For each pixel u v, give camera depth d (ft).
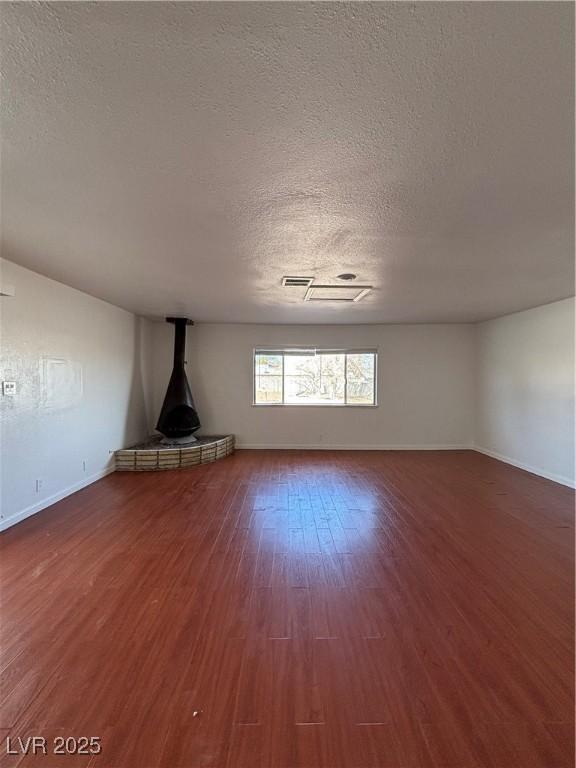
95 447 16.67
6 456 11.30
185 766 4.41
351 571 8.91
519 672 5.83
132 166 5.85
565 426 16.07
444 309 18.20
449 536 10.91
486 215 7.63
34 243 9.41
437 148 5.36
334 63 3.89
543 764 4.43
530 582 8.43
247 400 23.67
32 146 5.33
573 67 3.91
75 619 7.09
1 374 11.09
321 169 5.92
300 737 4.76
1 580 8.46
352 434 23.77
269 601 7.70
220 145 5.30
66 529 11.34
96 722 4.95
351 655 6.19
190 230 8.43
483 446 22.41
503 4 3.27
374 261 10.64
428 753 4.57
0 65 3.91
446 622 7.04
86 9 3.32
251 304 17.17
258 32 3.55
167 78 4.08
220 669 5.87
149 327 22.66
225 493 15.01
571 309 15.64
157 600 7.72
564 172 6.01
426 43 3.67
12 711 5.11
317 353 23.89
